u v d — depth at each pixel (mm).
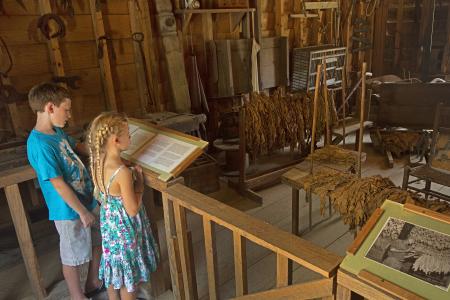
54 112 1721
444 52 5625
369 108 4645
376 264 1071
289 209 3295
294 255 1206
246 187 3492
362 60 6078
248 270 2463
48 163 1704
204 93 4188
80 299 2039
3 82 2750
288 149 4211
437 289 956
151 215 2057
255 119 3303
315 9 5254
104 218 1679
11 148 2533
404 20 5984
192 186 3496
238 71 4406
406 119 4207
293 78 5137
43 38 2930
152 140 1981
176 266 1915
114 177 1577
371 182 1863
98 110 3338
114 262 1713
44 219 3018
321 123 3615
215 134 4465
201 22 4121
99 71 3281
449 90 3951
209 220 1583
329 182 2143
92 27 3178
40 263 2613
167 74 3812
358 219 1799
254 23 4523
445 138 2801
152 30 3713
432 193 2787
